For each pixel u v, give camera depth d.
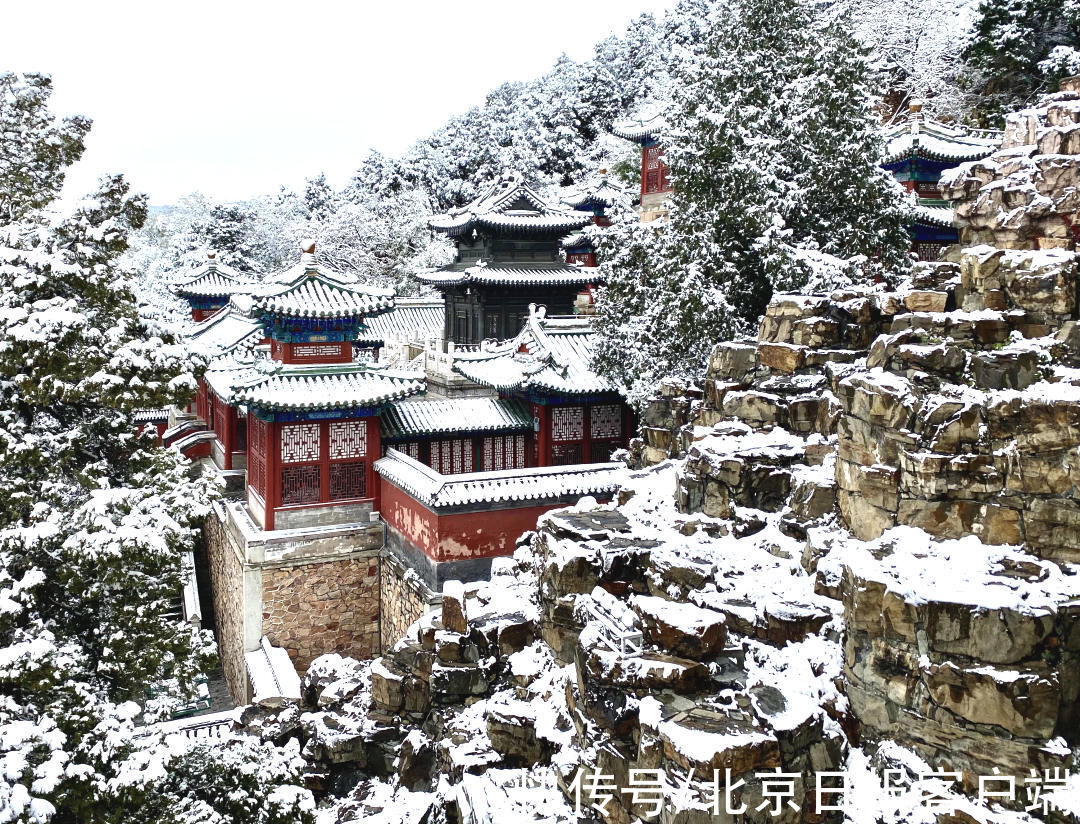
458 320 53.62
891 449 12.62
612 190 57.59
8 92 15.86
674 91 29.42
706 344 24.70
